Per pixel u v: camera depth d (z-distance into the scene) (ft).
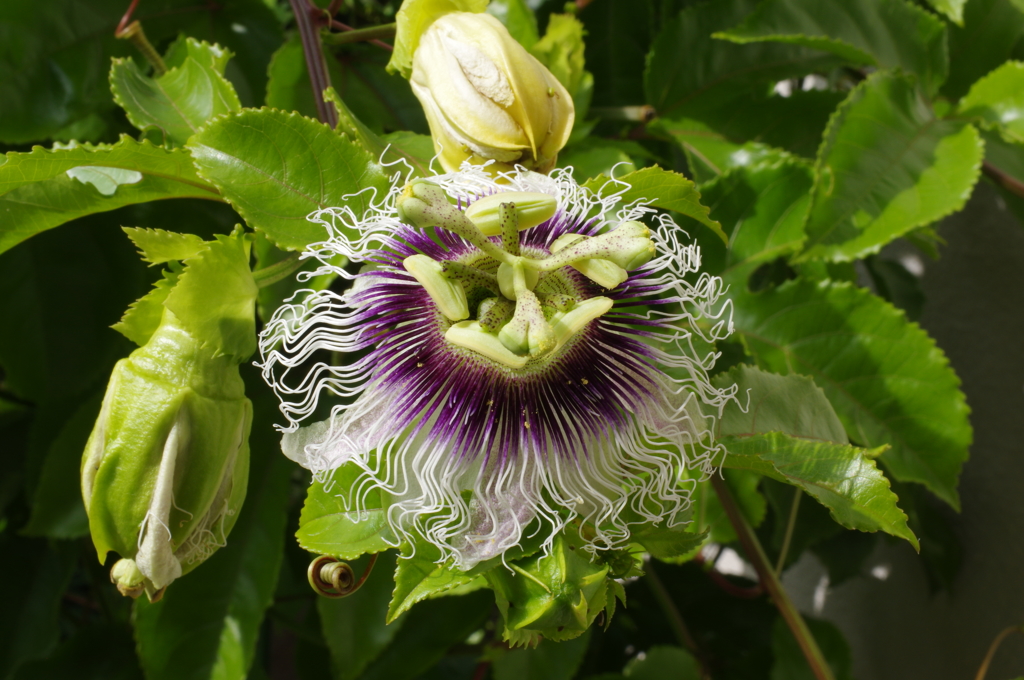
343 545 0.82
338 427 0.83
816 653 1.07
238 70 1.11
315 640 1.27
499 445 0.83
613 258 0.82
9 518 1.22
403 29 0.91
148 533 0.79
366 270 0.85
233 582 1.04
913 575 1.53
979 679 1.19
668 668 1.17
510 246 0.83
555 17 1.04
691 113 1.12
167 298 0.80
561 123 0.88
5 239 0.88
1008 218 1.37
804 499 1.26
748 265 1.04
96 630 1.18
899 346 1.01
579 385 0.85
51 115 1.06
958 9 1.04
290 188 0.86
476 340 0.81
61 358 1.10
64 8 1.06
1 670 1.15
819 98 1.12
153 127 0.95
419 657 1.14
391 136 0.94
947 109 1.08
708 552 1.64
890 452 1.02
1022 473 1.33
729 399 0.88
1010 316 1.37
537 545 0.81
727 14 1.10
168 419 0.79
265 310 0.93
